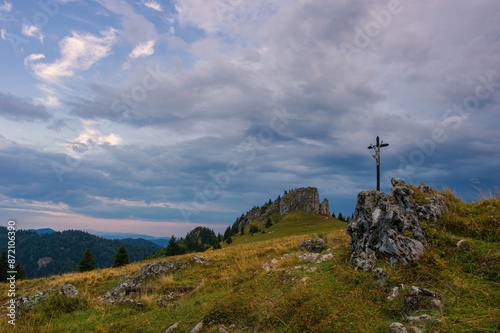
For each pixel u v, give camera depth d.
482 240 8.65
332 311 6.86
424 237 8.80
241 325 7.44
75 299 14.09
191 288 15.63
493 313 5.64
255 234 121.69
